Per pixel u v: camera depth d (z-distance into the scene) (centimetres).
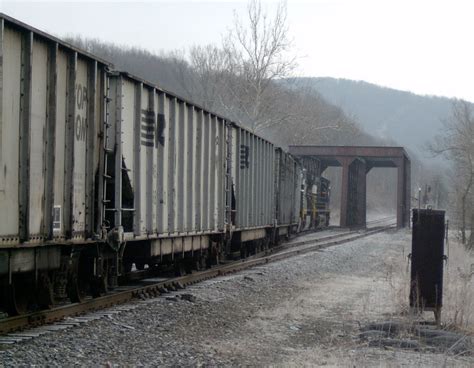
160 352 987
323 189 6800
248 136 2650
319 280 2169
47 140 1159
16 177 1064
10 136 1046
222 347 1062
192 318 1309
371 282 2150
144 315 1291
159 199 1677
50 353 931
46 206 1156
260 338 1166
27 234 1078
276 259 2823
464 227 4462
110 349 990
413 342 1130
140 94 1531
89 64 1318
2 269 1039
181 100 1820
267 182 3092
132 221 1518
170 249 1806
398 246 4041
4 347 950
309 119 8125
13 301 1152
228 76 6725
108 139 1420
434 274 1326
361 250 3541
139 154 1531
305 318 1409
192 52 7375
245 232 2711
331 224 8425
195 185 1978
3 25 1005
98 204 1353
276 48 6019
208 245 2198
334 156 6588
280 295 1755
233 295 1694
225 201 2308
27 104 1080
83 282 1380
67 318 1204
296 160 4272
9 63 1041
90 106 1320
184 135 1855
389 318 1406
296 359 998
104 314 1259
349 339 1180
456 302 1468
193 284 1866
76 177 1264
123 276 1695
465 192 4494
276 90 6744
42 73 1143
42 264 1165
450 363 993
